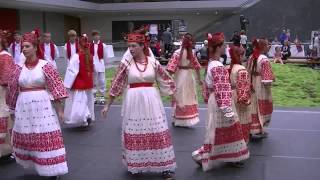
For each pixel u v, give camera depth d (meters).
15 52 12.54
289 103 10.80
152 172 5.27
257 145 6.68
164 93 5.25
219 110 5.27
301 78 15.22
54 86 4.86
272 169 5.55
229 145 5.41
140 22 40.00
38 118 4.84
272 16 29.42
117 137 7.23
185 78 7.80
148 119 5.01
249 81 6.13
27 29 33.50
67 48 10.77
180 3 36.34
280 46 20.78
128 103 5.04
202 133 7.45
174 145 6.69
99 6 37.50
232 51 5.77
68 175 5.35
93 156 6.15
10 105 5.05
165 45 21.77
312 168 5.59
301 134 7.36
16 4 28.44
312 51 20.08
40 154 4.85
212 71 5.10
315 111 9.38
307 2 28.91
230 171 5.47
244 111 5.95
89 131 7.66
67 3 32.41
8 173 5.45
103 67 10.38
